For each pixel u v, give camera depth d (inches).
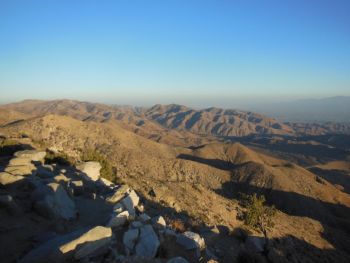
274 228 1752.0
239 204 2018.9
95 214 677.3
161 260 544.1
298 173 6338.6
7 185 671.8
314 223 2544.3
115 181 1317.7
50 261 418.3
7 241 475.5
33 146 1419.8
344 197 5984.3
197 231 986.7
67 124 7003.0
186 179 5364.2
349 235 2696.9
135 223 620.4
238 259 928.9
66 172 1016.9
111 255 489.7
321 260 1680.6
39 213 585.9
